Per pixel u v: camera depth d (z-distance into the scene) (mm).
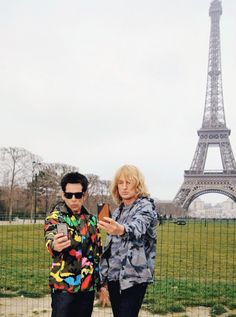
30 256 28016
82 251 7160
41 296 16031
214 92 154750
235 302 15172
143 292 7051
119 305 7078
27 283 18094
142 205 7148
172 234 42500
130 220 7109
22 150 109000
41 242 33344
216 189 129125
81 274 7094
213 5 167500
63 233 6828
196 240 40531
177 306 14367
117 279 7066
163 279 20391
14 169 105938
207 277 22188
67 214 7301
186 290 17172
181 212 126438
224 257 31438
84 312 7215
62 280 7004
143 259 6910
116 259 7141
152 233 7180
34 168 106062
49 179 107750
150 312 13953
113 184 7656
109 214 7156
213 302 15102
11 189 99938
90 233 7359
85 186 7449
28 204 104938
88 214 7590
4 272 21094
